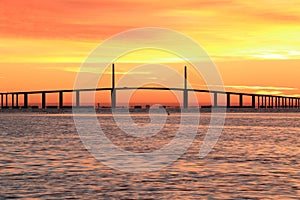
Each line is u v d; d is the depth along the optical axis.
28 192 38.44
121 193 38.19
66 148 75.00
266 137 104.19
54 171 49.22
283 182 42.91
